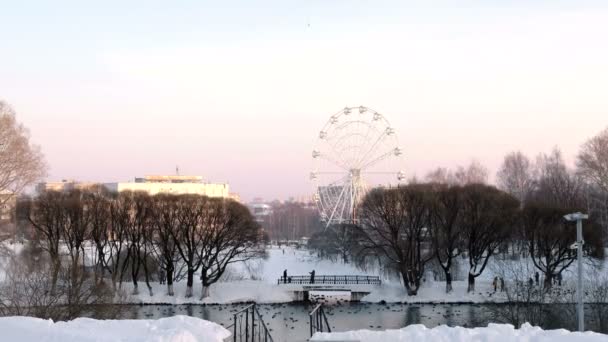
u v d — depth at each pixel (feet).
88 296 192.65
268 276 433.07
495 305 287.48
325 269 478.18
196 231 332.19
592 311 205.77
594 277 302.86
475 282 345.10
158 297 321.52
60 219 312.71
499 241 331.57
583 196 467.11
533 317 193.67
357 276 356.18
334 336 103.81
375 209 342.44
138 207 325.62
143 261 326.65
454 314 279.49
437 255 325.83
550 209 317.63
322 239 555.28
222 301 321.73
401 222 330.34
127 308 279.08
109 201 331.36
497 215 318.65
